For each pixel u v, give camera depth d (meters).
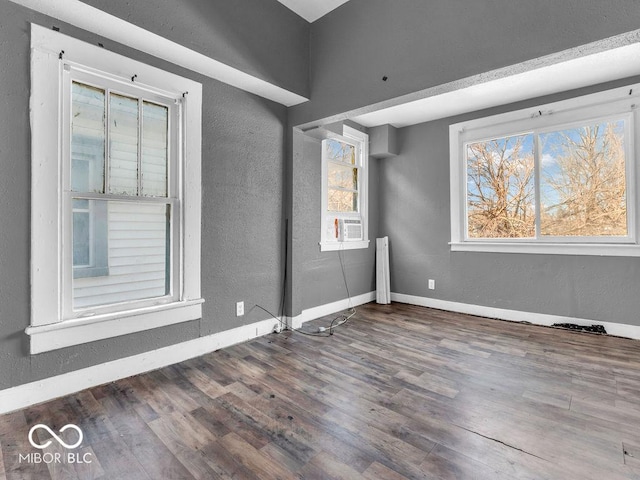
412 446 1.55
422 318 3.78
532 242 3.60
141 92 2.27
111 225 2.17
